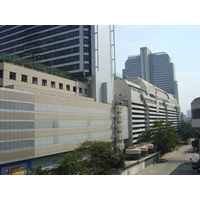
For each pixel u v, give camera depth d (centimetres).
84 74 6178
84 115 4984
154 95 11069
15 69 3919
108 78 7119
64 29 6912
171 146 6938
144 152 6341
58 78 5119
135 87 8762
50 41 7056
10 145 3012
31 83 4278
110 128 6334
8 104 3036
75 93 5728
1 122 2906
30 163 3438
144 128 9069
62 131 4159
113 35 7831
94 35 6588
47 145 3734
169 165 5584
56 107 4044
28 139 3331
